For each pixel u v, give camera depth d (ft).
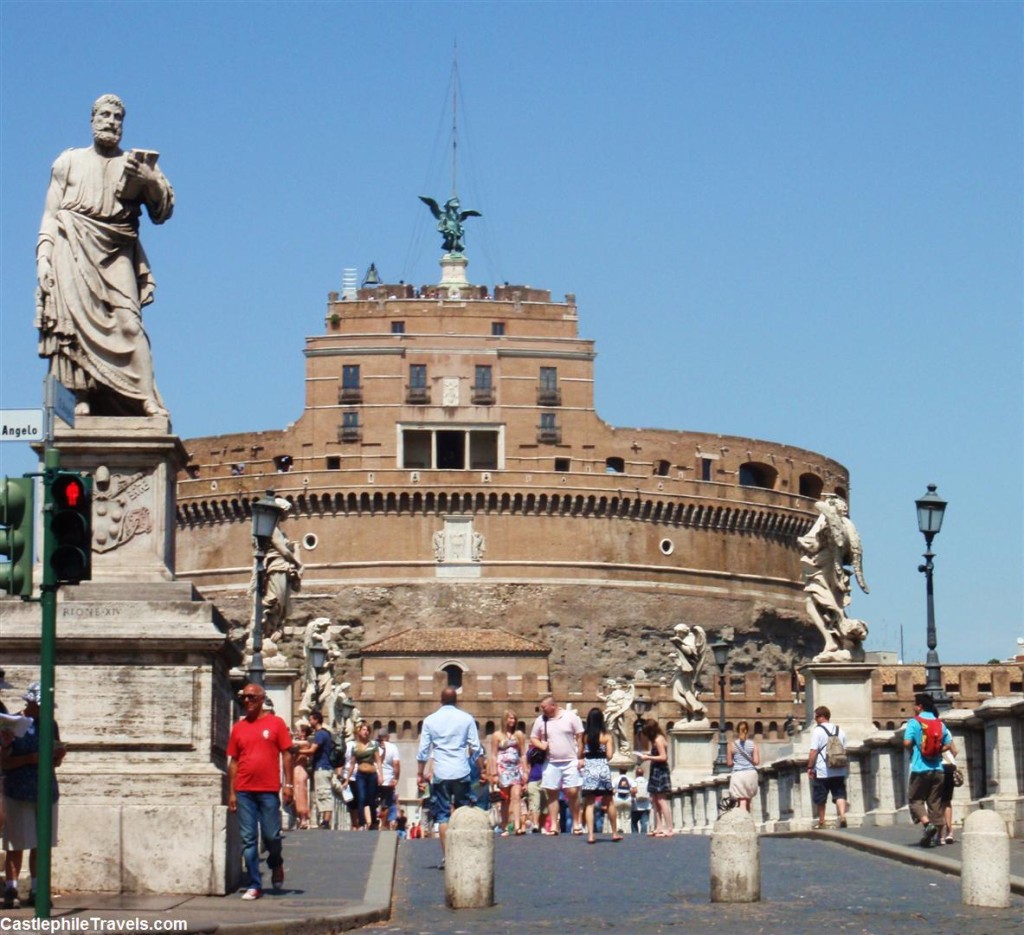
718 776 158.40
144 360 68.33
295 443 520.83
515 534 515.50
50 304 67.77
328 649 190.70
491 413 520.01
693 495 532.32
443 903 71.20
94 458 67.15
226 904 62.34
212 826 63.41
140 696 64.44
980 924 62.13
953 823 97.66
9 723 60.85
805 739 132.98
